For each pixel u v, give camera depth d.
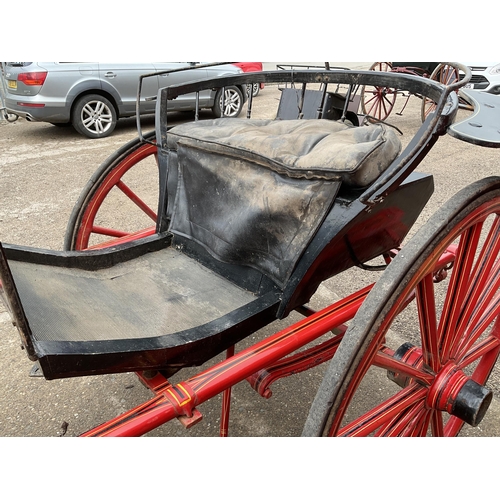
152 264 1.94
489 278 1.81
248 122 2.07
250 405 2.18
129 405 2.17
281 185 1.59
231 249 1.76
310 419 1.20
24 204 4.36
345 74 1.96
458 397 1.53
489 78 6.75
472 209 1.38
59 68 6.14
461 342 1.70
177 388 1.24
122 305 1.65
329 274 1.70
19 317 1.11
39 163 5.56
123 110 6.71
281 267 1.60
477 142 1.25
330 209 1.50
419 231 1.32
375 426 1.39
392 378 1.72
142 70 6.61
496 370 2.32
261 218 1.62
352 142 1.59
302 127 1.88
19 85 6.17
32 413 2.12
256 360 1.33
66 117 6.39
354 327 1.22
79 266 1.82
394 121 7.36
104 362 1.25
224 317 1.51
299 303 1.64
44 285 1.60
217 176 1.79
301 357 1.74
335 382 1.19
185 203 1.99
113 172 2.47
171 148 2.04
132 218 4.06
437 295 2.87
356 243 1.66
